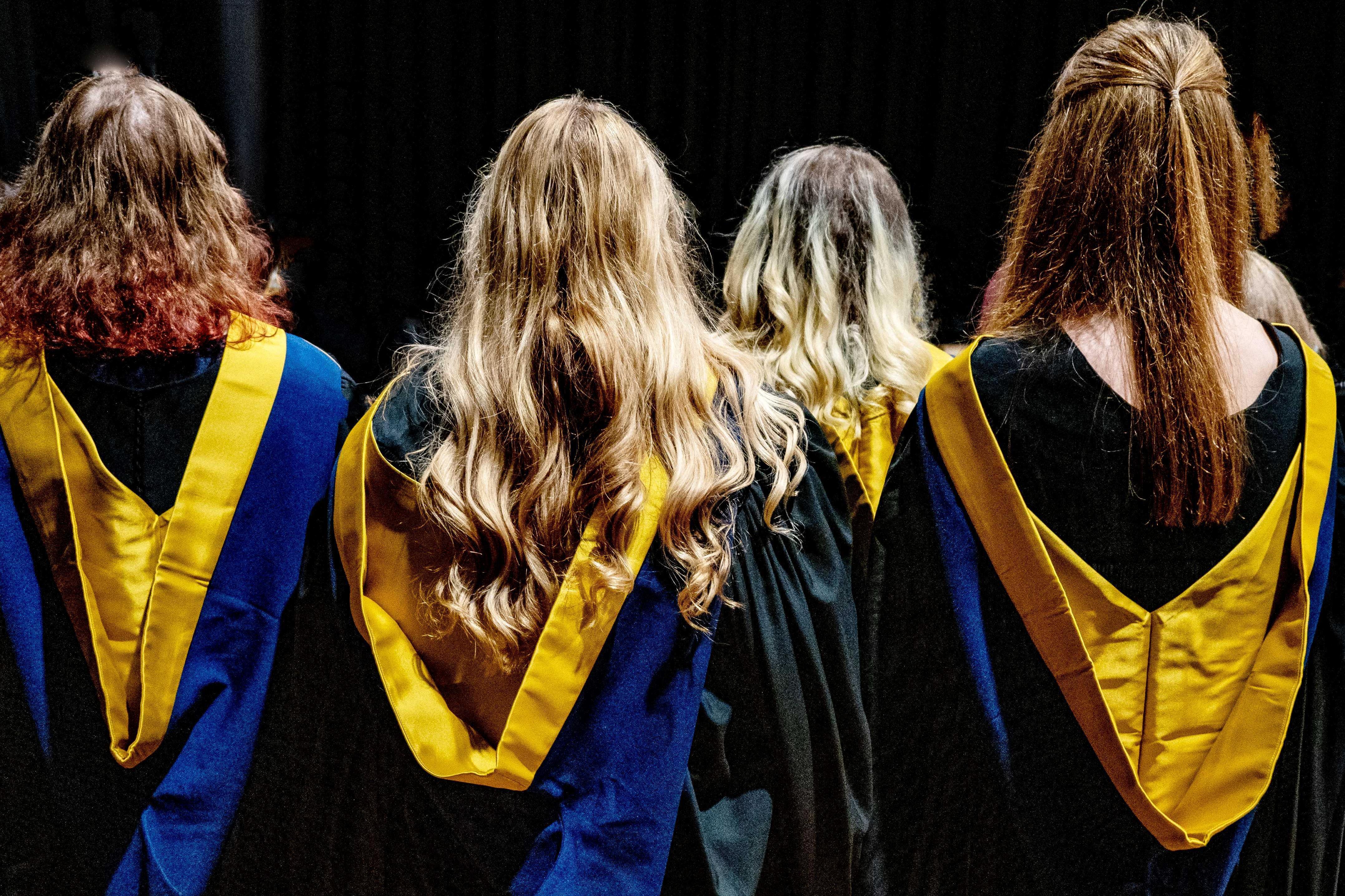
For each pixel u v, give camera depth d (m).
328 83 3.75
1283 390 1.20
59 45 3.41
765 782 1.36
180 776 1.47
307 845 1.50
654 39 3.90
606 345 1.24
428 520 1.27
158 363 1.47
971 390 1.25
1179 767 1.21
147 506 1.47
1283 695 1.19
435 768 1.26
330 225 3.84
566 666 1.25
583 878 1.23
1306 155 3.78
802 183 1.90
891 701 1.36
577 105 1.34
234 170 3.68
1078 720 1.22
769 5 3.91
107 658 1.46
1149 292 1.17
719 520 1.28
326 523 1.50
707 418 1.29
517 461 1.24
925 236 4.02
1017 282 1.28
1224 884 1.23
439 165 3.87
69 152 1.47
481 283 1.31
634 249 1.29
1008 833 1.29
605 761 1.26
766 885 1.38
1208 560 1.19
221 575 1.49
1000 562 1.25
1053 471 1.21
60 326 1.44
